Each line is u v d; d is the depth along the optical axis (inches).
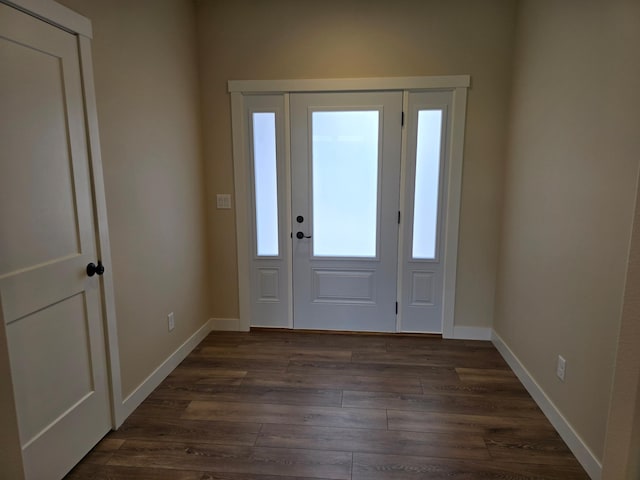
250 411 86.0
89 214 72.1
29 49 58.5
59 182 65.1
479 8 108.4
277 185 124.6
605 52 64.9
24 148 58.3
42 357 62.4
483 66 110.7
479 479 66.5
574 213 73.9
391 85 114.0
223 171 123.9
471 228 118.6
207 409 86.9
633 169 57.5
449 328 124.6
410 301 126.6
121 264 81.9
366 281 127.3
